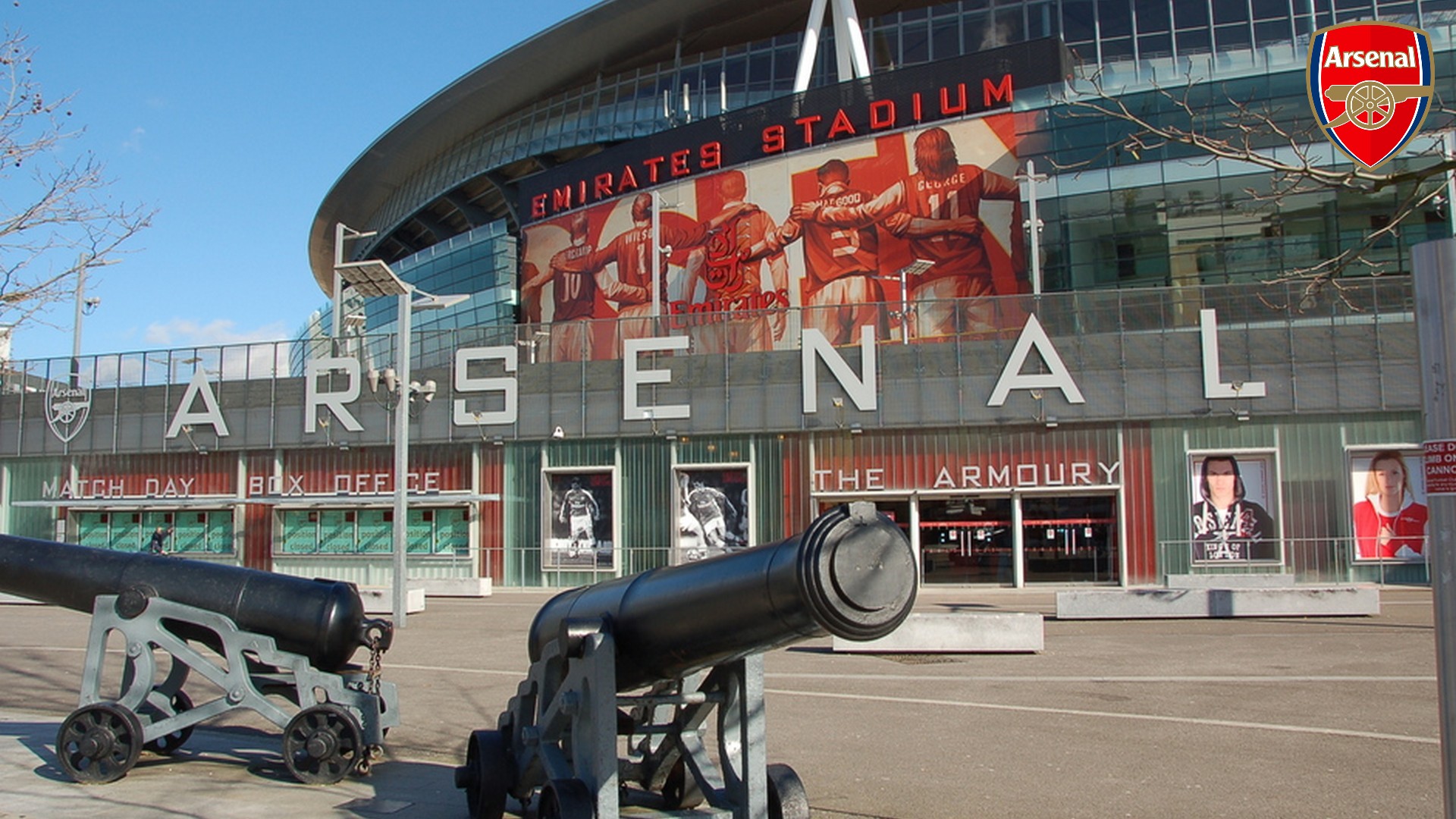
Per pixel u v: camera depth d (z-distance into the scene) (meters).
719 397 33.66
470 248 62.25
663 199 46.09
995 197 40.31
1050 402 31.62
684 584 5.93
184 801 8.01
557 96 63.84
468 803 7.74
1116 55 48.56
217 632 8.80
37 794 8.20
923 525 32.31
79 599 9.24
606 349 34.81
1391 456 30.09
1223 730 10.59
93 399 39.00
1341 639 17.58
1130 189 39.09
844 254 42.12
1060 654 16.19
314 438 36.72
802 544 5.00
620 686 6.64
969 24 51.59
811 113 43.41
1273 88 37.84
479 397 35.34
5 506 39.50
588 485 34.53
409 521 35.88
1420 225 36.22
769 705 12.19
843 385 32.78
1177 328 31.33
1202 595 20.98
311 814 7.66
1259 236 37.94
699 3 56.78
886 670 14.91
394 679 14.66
